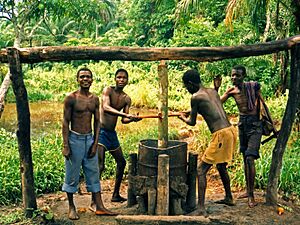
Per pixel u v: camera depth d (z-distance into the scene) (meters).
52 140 8.81
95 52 5.01
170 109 15.25
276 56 12.44
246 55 5.19
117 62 22.45
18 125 5.00
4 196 6.13
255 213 5.38
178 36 18.39
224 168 5.54
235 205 5.65
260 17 9.81
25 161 5.11
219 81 5.53
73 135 5.08
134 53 5.04
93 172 5.26
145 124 12.70
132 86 18.06
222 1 17.95
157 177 5.09
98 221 5.16
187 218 4.95
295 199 6.08
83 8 10.84
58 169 7.04
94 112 5.18
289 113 5.43
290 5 8.60
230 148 5.23
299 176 6.52
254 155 5.55
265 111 5.64
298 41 5.22
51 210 5.53
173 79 18.00
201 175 5.29
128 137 9.60
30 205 5.20
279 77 13.58
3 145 8.38
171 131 10.30
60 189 6.67
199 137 9.12
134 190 5.24
